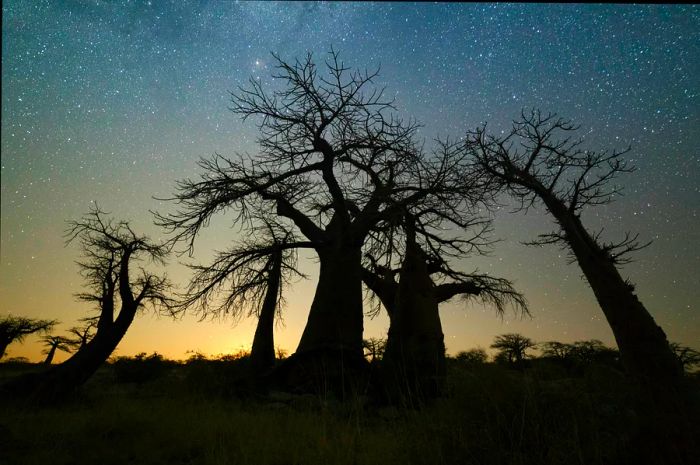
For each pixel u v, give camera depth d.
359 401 5.37
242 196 13.39
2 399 10.97
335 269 13.34
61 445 5.71
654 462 2.78
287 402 9.97
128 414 7.56
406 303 12.01
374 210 13.77
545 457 3.01
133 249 14.48
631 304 8.18
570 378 3.66
